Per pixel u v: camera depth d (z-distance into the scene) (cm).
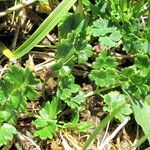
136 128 26
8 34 28
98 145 25
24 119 25
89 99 26
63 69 24
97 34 25
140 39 25
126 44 26
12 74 22
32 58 27
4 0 26
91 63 27
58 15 24
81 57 25
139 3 26
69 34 24
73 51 24
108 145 25
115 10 26
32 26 28
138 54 24
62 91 24
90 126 24
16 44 28
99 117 26
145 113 25
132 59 27
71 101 24
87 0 26
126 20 26
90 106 26
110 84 25
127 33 26
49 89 26
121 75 25
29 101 26
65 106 25
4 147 24
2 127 23
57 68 24
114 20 26
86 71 27
